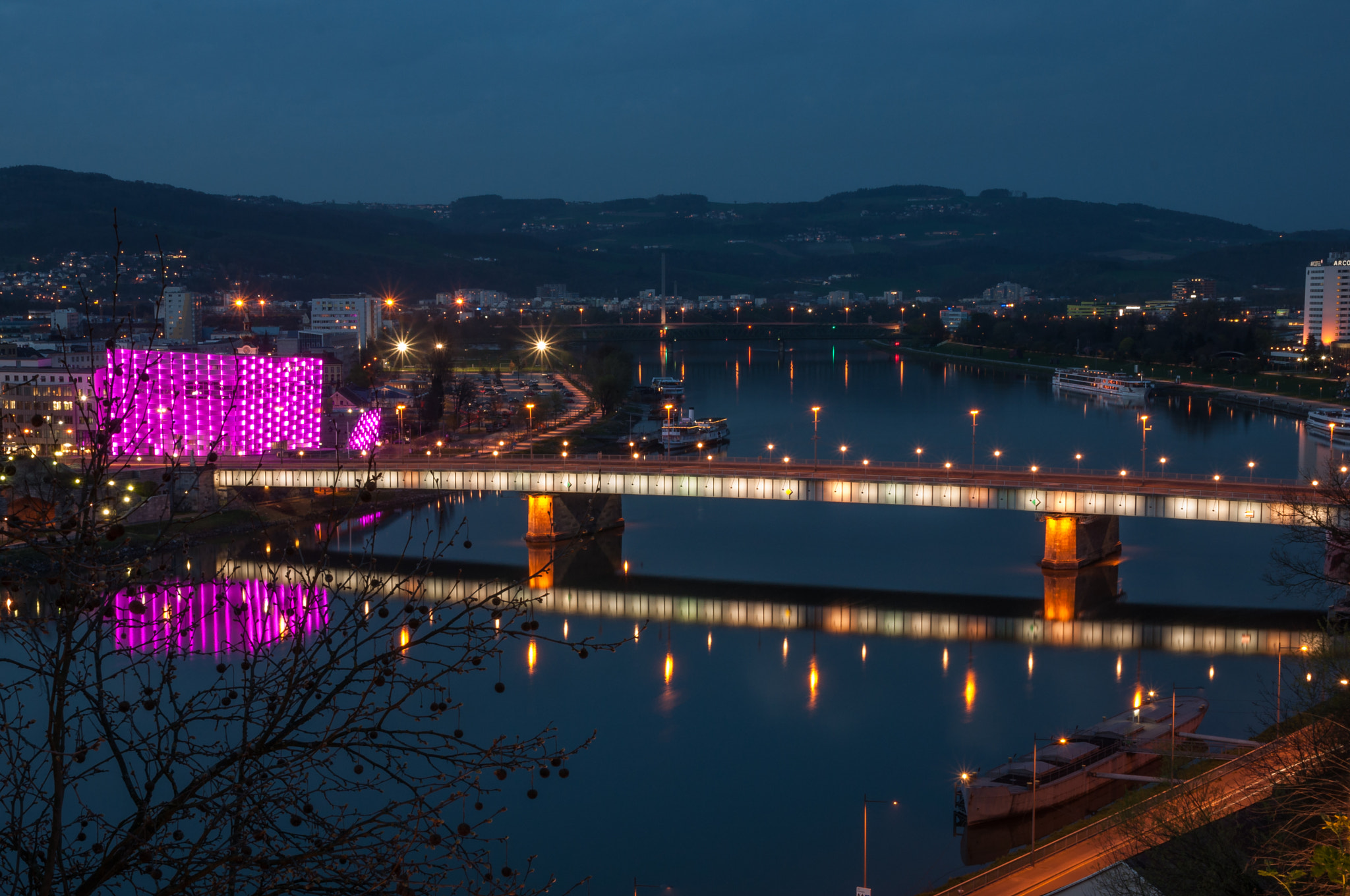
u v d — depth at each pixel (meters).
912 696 142.00
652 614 177.38
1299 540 97.81
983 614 176.75
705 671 151.38
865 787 116.69
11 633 16.02
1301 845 70.00
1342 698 83.75
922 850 103.94
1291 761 86.94
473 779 17.56
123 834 16.81
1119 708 136.38
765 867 101.12
